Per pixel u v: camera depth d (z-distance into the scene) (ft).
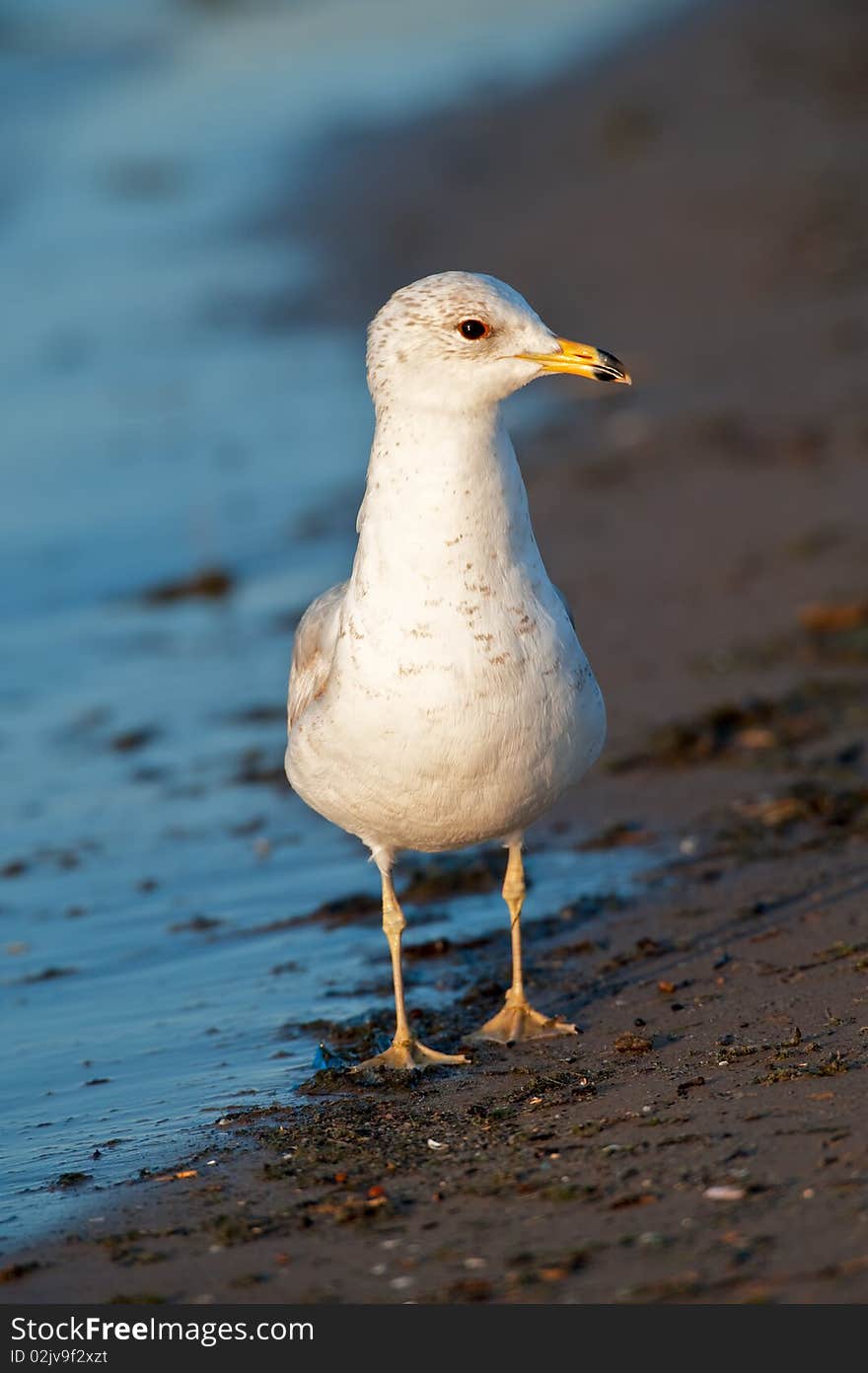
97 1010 35.24
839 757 43.68
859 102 119.03
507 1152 26.09
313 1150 27.35
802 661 50.14
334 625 32.14
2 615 63.82
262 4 204.44
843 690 47.78
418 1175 25.86
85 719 53.88
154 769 49.62
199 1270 23.65
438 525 29.12
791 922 34.78
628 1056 29.68
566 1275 21.72
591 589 58.03
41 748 51.96
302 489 74.08
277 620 60.64
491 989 34.22
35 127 159.12
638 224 103.24
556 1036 31.35
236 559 67.26
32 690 56.75
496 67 150.51
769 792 42.01
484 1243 23.07
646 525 63.10
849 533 58.95
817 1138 24.32
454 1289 21.93
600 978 33.86
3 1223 26.00
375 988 35.06
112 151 147.02
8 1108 30.89
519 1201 24.14
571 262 98.99
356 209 119.65
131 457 80.43
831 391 73.61
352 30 182.70
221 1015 34.42
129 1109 30.32
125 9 208.13
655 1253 21.86
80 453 81.51
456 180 121.49
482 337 28.96
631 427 74.74
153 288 108.99
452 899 39.34
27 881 42.78
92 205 131.23
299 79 164.14
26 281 113.29
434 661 29.14
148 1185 26.91
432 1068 30.66
